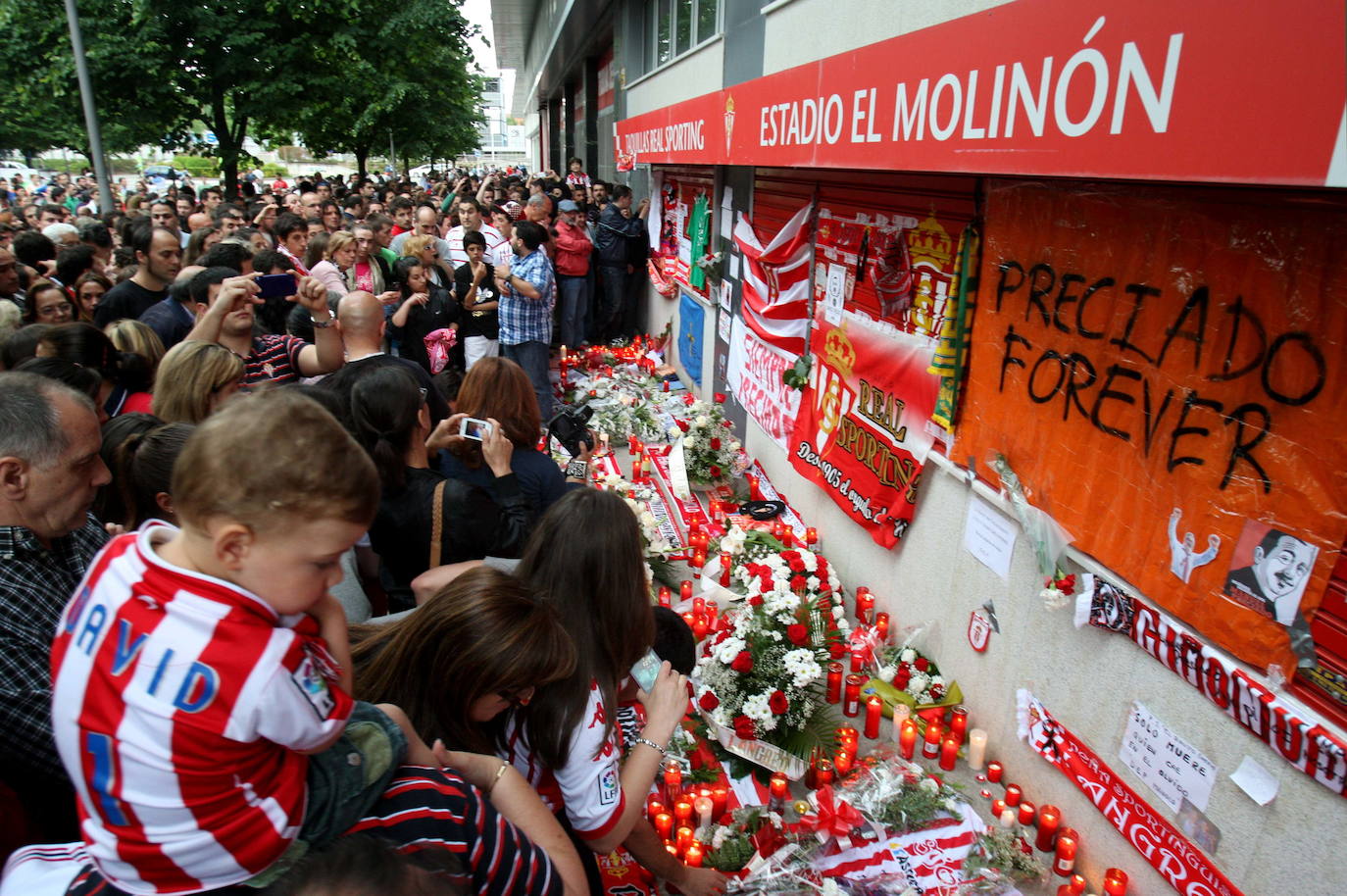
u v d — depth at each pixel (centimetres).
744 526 586
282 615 124
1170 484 261
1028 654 343
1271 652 230
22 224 1191
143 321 502
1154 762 277
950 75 279
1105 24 200
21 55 1471
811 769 369
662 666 245
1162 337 261
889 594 470
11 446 197
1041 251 319
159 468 243
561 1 1761
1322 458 212
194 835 113
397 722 157
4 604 194
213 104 1648
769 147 500
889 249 442
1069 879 314
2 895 128
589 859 226
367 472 123
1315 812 222
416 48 1886
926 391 410
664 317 1112
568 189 1439
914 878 316
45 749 190
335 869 103
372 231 823
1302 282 213
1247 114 159
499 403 354
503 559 272
